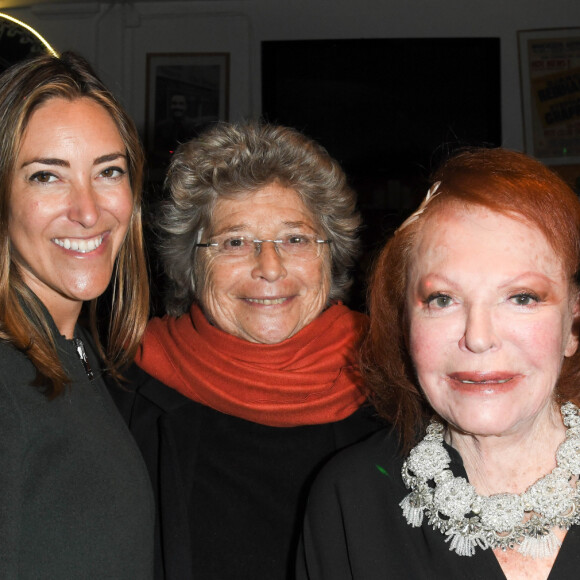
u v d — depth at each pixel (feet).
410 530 4.39
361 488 4.63
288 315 6.36
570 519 3.98
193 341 6.64
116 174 5.20
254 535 5.90
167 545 5.70
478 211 4.07
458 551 4.10
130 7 20.38
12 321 4.73
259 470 6.18
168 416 6.35
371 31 20.18
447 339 4.12
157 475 6.12
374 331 4.86
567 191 4.12
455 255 4.05
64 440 4.64
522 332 3.97
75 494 4.61
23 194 4.85
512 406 4.03
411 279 4.34
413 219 4.35
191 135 20.25
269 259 6.14
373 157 19.98
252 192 6.20
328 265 6.57
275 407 6.24
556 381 4.18
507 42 20.02
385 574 4.37
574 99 19.80
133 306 6.09
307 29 20.29
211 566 5.80
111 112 5.19
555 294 4.00
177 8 20.31
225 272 6.29
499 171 4.12
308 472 6.17
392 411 5.13
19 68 4.85
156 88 20.34
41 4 20.35
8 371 4.54
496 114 19.81
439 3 20.08
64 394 4.81
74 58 5.14
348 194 6.60
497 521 4.03
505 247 3.96
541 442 4.26
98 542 4.62
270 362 6.45
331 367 6.50
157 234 6.88
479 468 4.35
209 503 6.01
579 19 19.76
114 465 4.87
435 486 4.43
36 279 5.16
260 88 20.27
